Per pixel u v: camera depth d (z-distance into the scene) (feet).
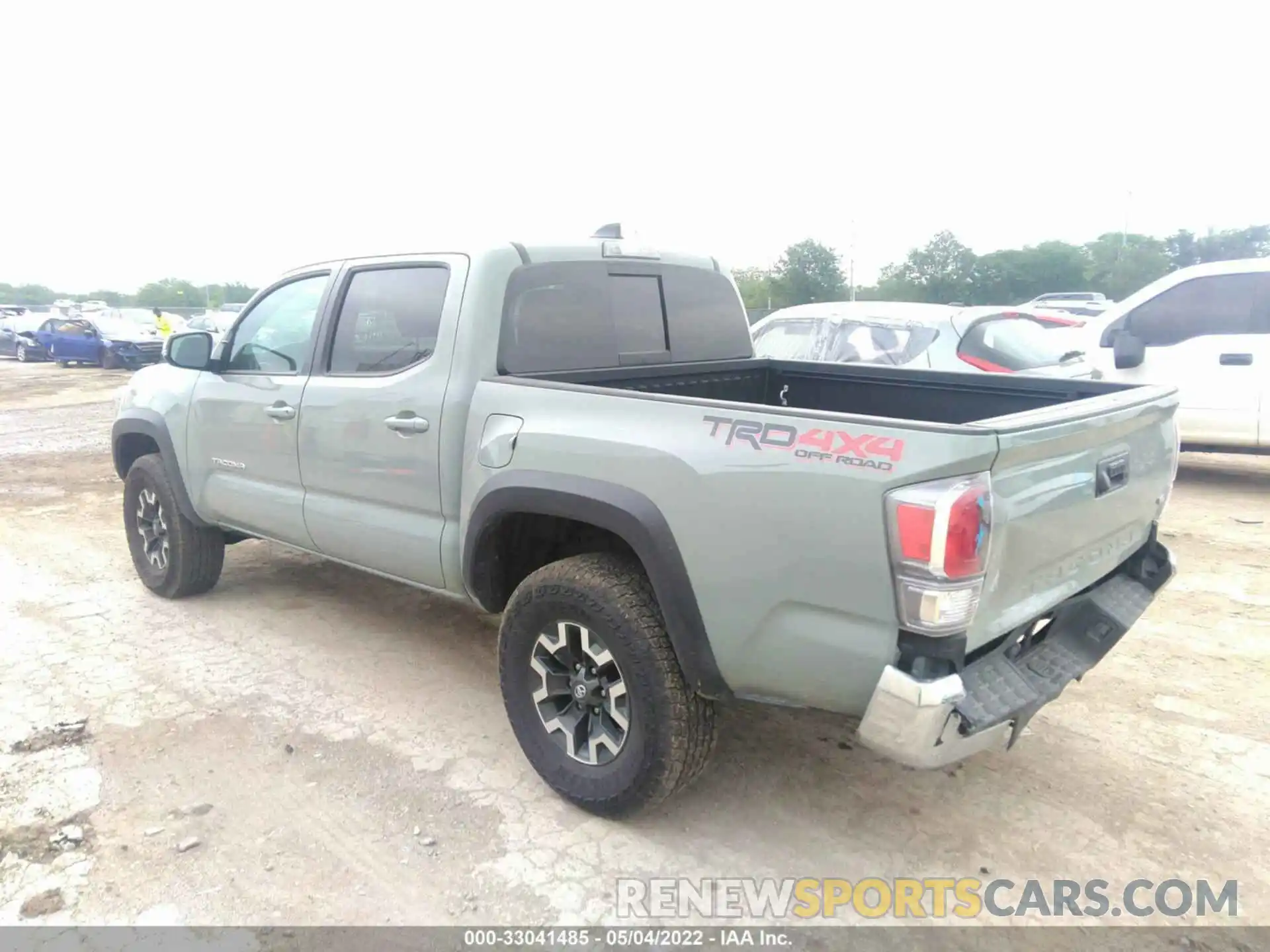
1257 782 10.58
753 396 14.60
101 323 74.54
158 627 15.20
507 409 10.19
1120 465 9.11
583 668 9.76
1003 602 7.75
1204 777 10.69
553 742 10.01
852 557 7.52
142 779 10.50
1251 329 24.13
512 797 10.26
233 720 11.95
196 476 15.12
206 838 9.41
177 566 15.93
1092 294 93.66
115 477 28.68
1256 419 23.91
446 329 10.98
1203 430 24.77
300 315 13.33
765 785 10.57
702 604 8.46
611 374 11.98
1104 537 9.17
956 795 10.38
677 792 9.37
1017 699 7.89
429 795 10.28
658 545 8.59
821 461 7.67
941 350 22.09
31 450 33.83
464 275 10.98
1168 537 20.65
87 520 22.80
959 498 6.96
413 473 11.33
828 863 9.19
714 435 8.39
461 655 14.16
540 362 11.35
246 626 15.28
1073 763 11.03
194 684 13.00
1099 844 9.48
